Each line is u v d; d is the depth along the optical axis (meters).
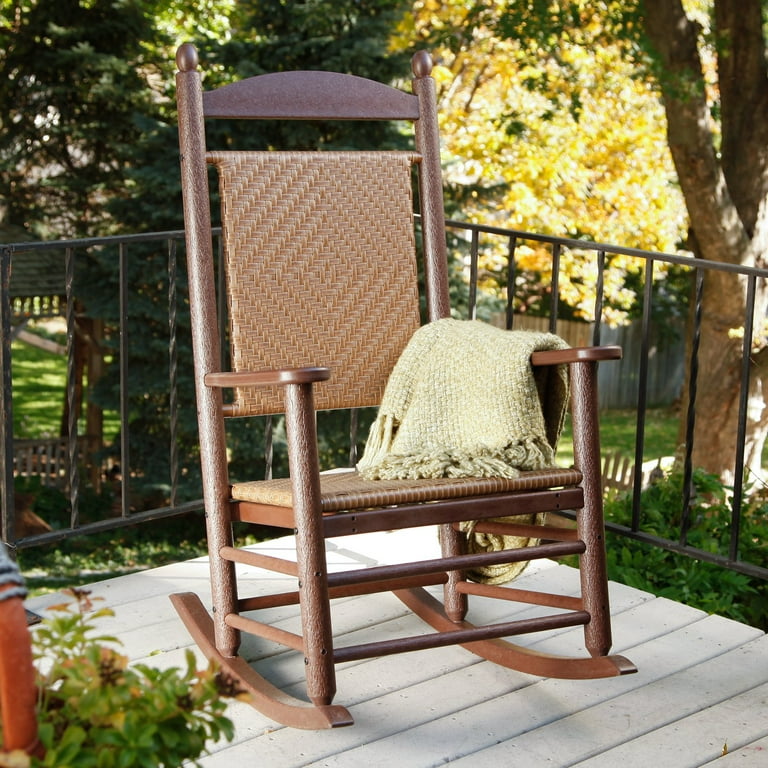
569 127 9.42
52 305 9.84
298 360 2.24
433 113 2.45
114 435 11.28
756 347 7.38
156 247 8.00
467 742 1.77
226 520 2.06
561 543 1.98
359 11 8.05
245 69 7.77
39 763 1.08
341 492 1.80
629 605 2.44
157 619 2.34
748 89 7.09
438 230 2.44
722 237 6.98
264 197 2.23
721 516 3.17
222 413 2.09
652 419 13.60
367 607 2.45
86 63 9.12
